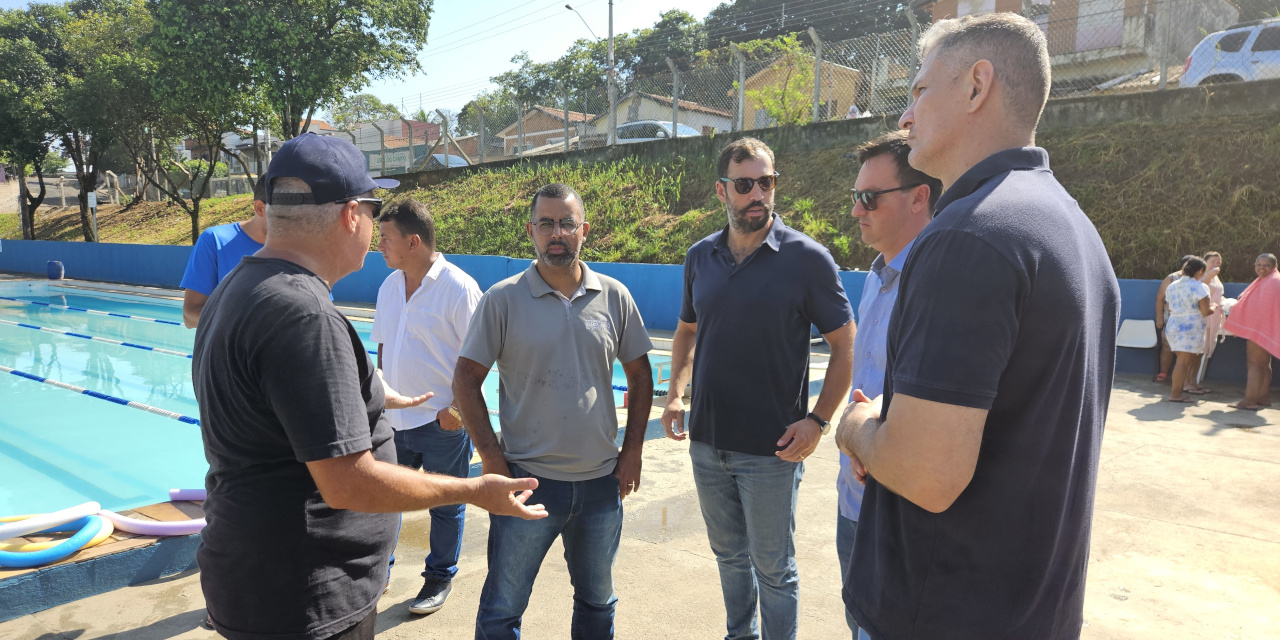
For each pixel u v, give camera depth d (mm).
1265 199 9516
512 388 2527
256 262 1548
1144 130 11383
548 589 3416
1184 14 13641
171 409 7871
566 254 2498
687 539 3943
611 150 18078
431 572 3211
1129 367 9000
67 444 6504
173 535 3514
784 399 2545
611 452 2570
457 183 20625
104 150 27359
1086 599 3271
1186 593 3314
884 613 1322
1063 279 1113
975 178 1239
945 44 1320
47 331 13281
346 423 1464
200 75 20781
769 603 2607
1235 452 5527
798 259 2551
